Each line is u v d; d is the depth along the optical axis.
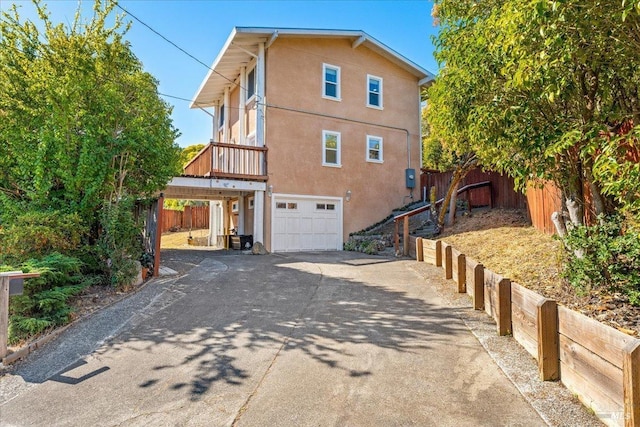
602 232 3.99
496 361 3.51
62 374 3.61
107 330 4.69
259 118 12.98
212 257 10.91
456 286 6.28
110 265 6.56
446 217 11.32
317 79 14.02
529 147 3.94
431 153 18.64
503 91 4.04
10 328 4.28
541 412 2.66
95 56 7.60
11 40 6.92
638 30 2.83
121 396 3.17
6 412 2.98
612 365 2.31
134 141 7.06
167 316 5.19
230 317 5.12
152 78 8.55
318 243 13.66
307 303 5.75
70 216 6.20
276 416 2.80
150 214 7.92
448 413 2.75
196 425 2.72
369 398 3.01
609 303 3.85
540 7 2.59
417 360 3.66
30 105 6.79
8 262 5.42
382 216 15.11
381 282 7.05
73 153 6.82
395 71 15.91
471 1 4.80
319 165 13.84
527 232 8.03
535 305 3.39
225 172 12.06
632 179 2.74
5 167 6.72
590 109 3.75
